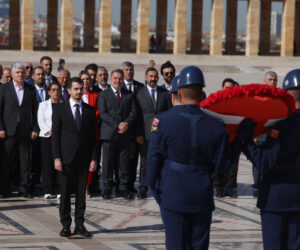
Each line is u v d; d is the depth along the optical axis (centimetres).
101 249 957
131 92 1405
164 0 6719
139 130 1396
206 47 11525
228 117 658
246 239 1041
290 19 6328
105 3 5966
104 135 1384
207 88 3900
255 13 6219
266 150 672
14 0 6338
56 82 1388
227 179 1446
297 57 6019
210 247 980
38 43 10894
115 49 6781
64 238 1024
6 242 983
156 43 6344
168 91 1412
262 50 6981
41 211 1243
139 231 1084
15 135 1375
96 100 1438
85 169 1051
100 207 1296
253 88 627
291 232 693
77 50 6625
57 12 6278
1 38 11262
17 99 1373
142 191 1408
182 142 663
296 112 683
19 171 1504
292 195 681
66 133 1049
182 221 666
